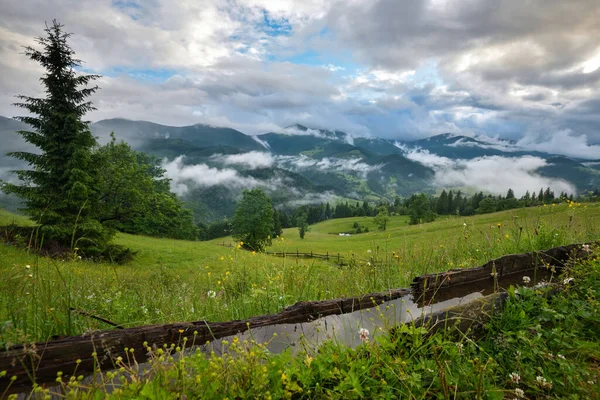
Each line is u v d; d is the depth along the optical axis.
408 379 2.29
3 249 15.16
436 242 8.23
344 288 5.04
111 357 2.31
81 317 3.35
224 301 4.86
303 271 6.00
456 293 4.04
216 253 30.97
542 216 8.20
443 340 2.83
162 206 45.50
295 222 190.12
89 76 21.53
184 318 4.12
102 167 24.16
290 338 2.96
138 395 1.95
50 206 19.97
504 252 6.27
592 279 4.16
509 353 2.87
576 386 2.47
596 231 6.97
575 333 3.17
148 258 26.59
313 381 2.30
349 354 2.55
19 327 2.83
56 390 2.11
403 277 5.39
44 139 20.67
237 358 2.28
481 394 2.32
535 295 3.66
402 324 2.85
